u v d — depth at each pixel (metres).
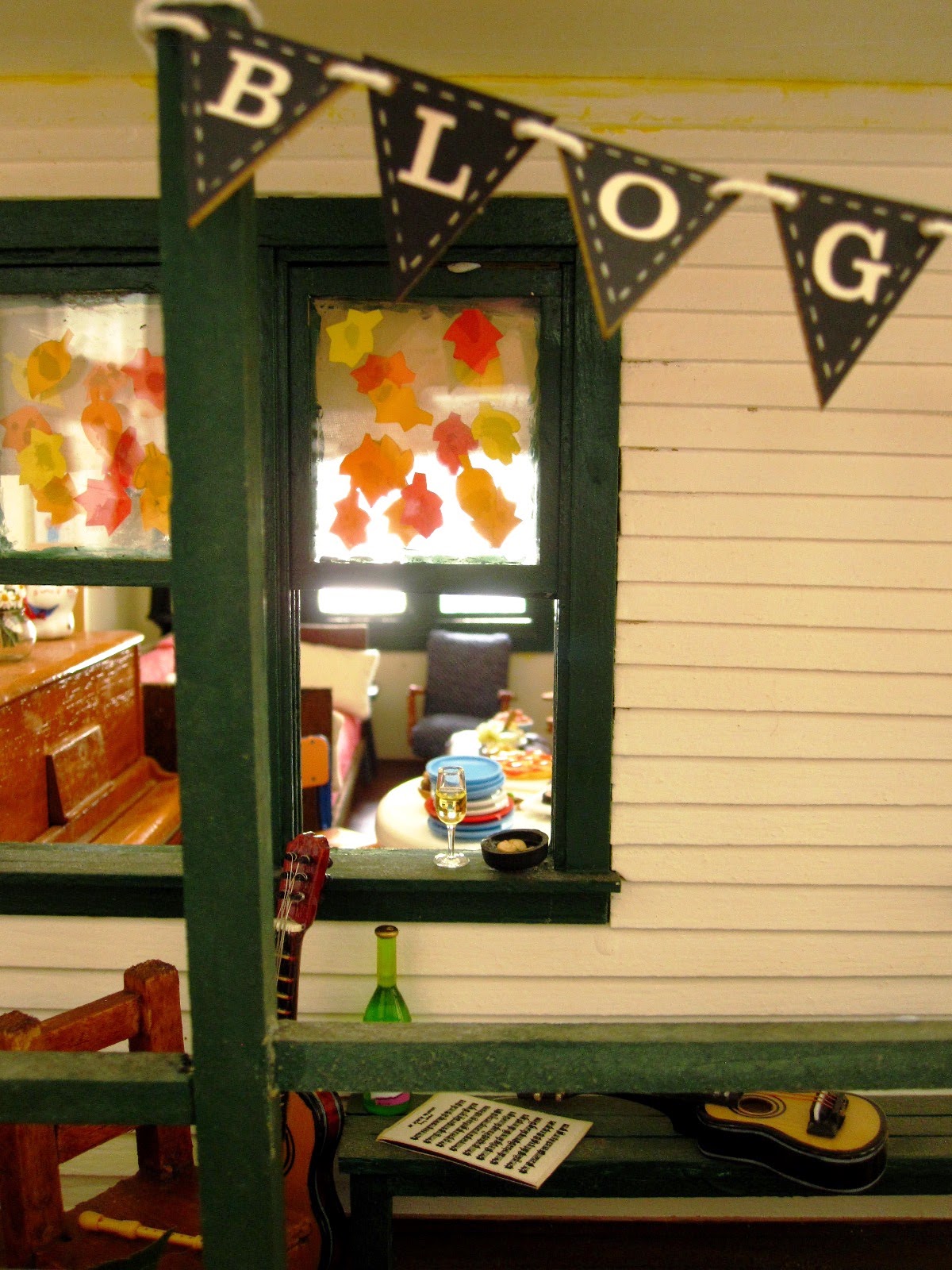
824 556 2.22
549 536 2.21
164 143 1.17
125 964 2.31
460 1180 2.05
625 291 1.15
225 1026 1.32
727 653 2.24
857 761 2.28
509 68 2.05
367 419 2.19
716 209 1.16
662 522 2.20
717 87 2.11
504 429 2.20
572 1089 1.35
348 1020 2.33
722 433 2.18
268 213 2.09
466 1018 2.33
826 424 2.19
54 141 2.12
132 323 2.19
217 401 1.21
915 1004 2.35
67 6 1.78
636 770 2.27
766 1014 2.34
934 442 2.20
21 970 2.32
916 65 2.02
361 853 2.41
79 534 2.23
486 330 2.17
